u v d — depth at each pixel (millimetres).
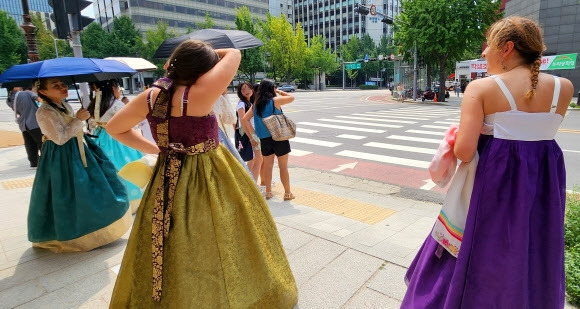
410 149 8984
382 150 8992
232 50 2072
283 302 2230
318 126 13414
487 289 1677
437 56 26625
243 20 55906
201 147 1969
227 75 1928
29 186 5934
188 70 1839
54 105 3227
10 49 45656
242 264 2041
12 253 3443
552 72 28703
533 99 1622
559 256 1664
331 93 48156
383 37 84875
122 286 1997
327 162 7914
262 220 2232
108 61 3580
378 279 2879
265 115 4816
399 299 2617
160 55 4336
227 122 3678
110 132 1977
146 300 1956
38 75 2943
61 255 3391
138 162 2158
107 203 3461
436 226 1934
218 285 1922
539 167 1661
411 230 3949
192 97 1860
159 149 1996
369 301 2600
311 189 5750
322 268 3062
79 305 2645
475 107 1678
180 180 1918
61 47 54906
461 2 23547
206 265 1909
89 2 5660
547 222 1663
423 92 31109
